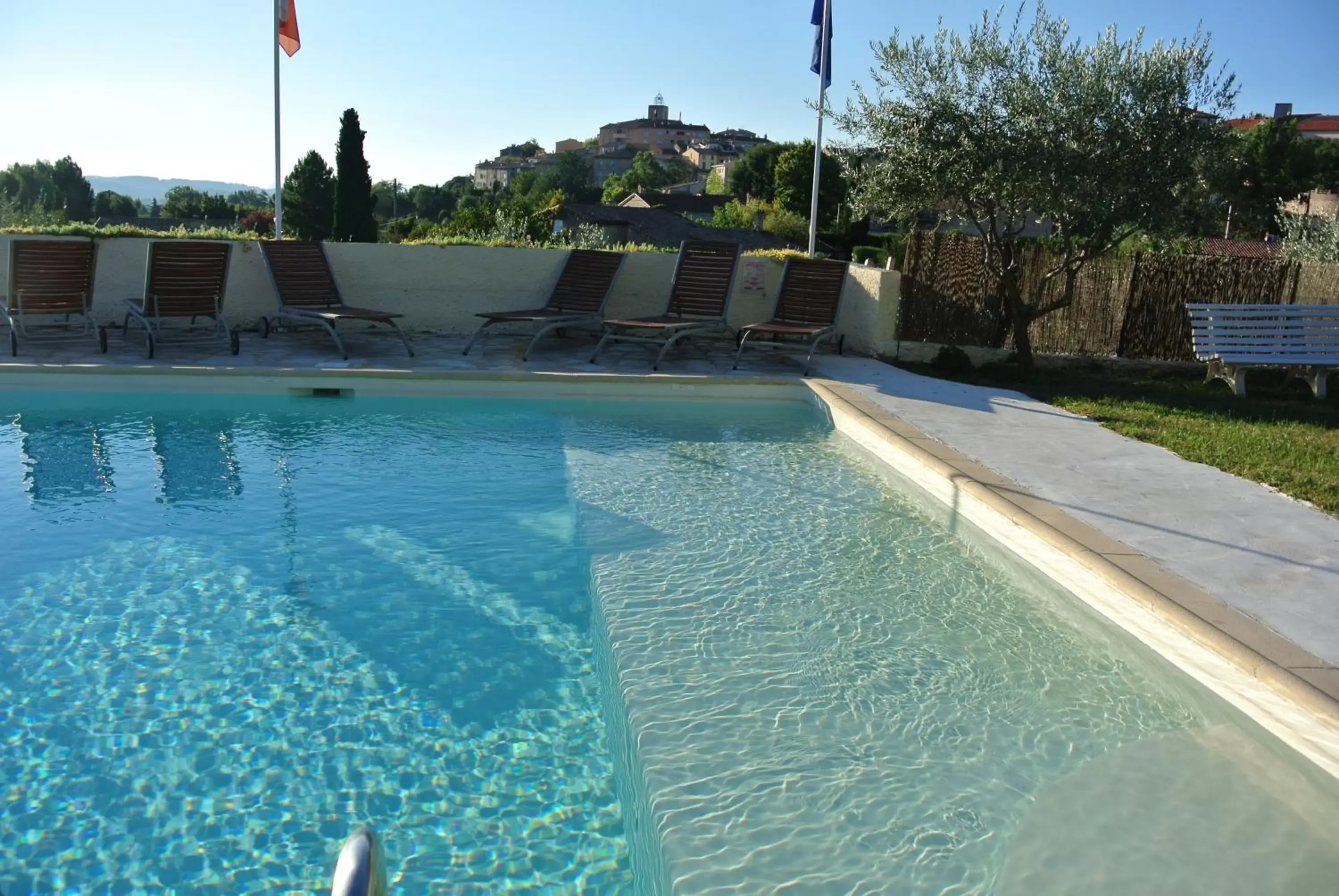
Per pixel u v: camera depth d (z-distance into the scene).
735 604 4.37
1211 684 3.46
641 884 2.70
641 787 2.98
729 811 2.86
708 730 3.30
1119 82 8.70
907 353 10.47
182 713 3.50
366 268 10.55
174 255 8.64
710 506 5.78
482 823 2.95
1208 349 8.93
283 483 6.10
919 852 2.72
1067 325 10.73
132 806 2.98
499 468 6.50
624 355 9.73
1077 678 3.79
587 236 13.13
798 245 54.12
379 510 5.68
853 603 4.43
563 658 4.00
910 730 3.37
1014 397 8.17
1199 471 5.77
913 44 9.20
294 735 3.39
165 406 7.91
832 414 7.78
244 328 10.55
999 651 4.00
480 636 4.18
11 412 7.61
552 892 2.66
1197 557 4.27
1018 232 10.03
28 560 4.81
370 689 3.72
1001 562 4.97
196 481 6.10
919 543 5.25
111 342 9.27
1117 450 6.28
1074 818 2.89
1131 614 3.91
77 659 3.87
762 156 86.50
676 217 56.56
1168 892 2.58
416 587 4.64
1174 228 9.21
